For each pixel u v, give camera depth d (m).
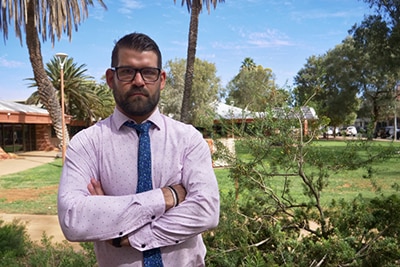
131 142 1.49
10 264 3.45
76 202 1.37
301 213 3.31
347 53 41.38
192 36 19.56
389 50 26.05
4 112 21.62
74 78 31.72
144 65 1.47
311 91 3.38
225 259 2.61
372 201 3.01
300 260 2.71
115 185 1.46
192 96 37.69
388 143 3.56
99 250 1.50
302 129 3.16
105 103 36.19
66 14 18.48
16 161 20.03
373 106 45.94
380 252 2.68
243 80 40.97
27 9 17.88
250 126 3.23
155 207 1.39
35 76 19.27
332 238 2.73
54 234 5.50
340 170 3.42
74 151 1.48
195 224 1.43
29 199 8.67
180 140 1.53
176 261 1.46
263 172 3.26
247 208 3.26
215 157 3.22
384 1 24.17
